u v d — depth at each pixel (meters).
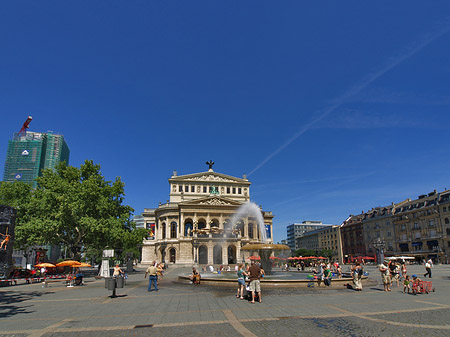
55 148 151.12
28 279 35.06
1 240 33.97
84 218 47.62
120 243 55.97
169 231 92.62
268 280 24.47
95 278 40.41
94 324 12.15
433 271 47.62
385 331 10.51
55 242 50.88
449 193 87.38
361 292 21.00
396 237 103.06
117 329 11.23
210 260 84.56
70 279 30.25
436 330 10.60
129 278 40.72
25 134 150.50
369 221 116.25
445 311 13.94
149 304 16.84
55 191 50.22
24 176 137.00
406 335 10.01
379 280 31.64
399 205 108.12
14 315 14.51
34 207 51.31
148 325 11.77
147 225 105.12
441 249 85.56
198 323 11.94
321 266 25.33
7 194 59.50
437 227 88.31
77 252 51.75
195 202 90.94
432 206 90.06
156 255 94.75
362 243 120.25
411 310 14.18
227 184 102.00
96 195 51.44
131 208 58.97
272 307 15.15
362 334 10.17
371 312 13.74
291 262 61.56
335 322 11.87
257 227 97.62
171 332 10.66
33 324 12.36
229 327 11.26
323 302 16.56
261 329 10.90
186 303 16.86
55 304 17.91
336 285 24.42
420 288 20.44
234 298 18.28
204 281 27.02
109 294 22.23
